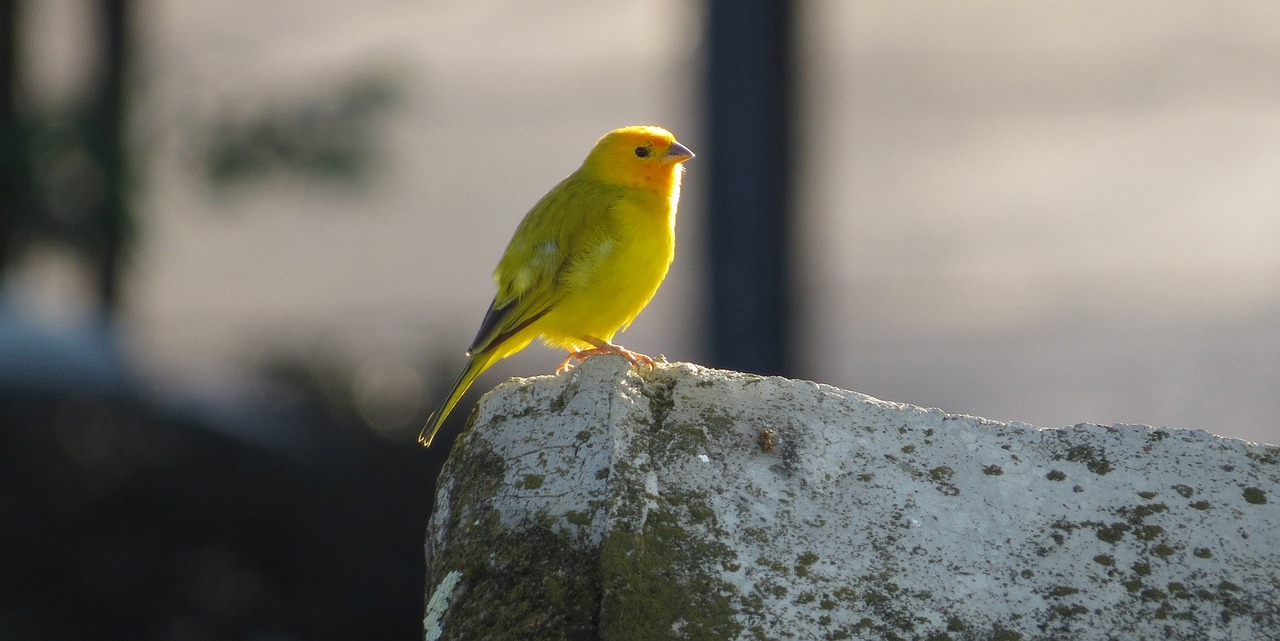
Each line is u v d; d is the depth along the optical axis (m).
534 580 3.98
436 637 4.06
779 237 15.55
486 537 4.16
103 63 19.17
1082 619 3.90
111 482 14.23
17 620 13.15
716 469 4.20
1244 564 4.03
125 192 16.69
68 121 16.77
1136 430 4.38
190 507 14.23
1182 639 3.88
